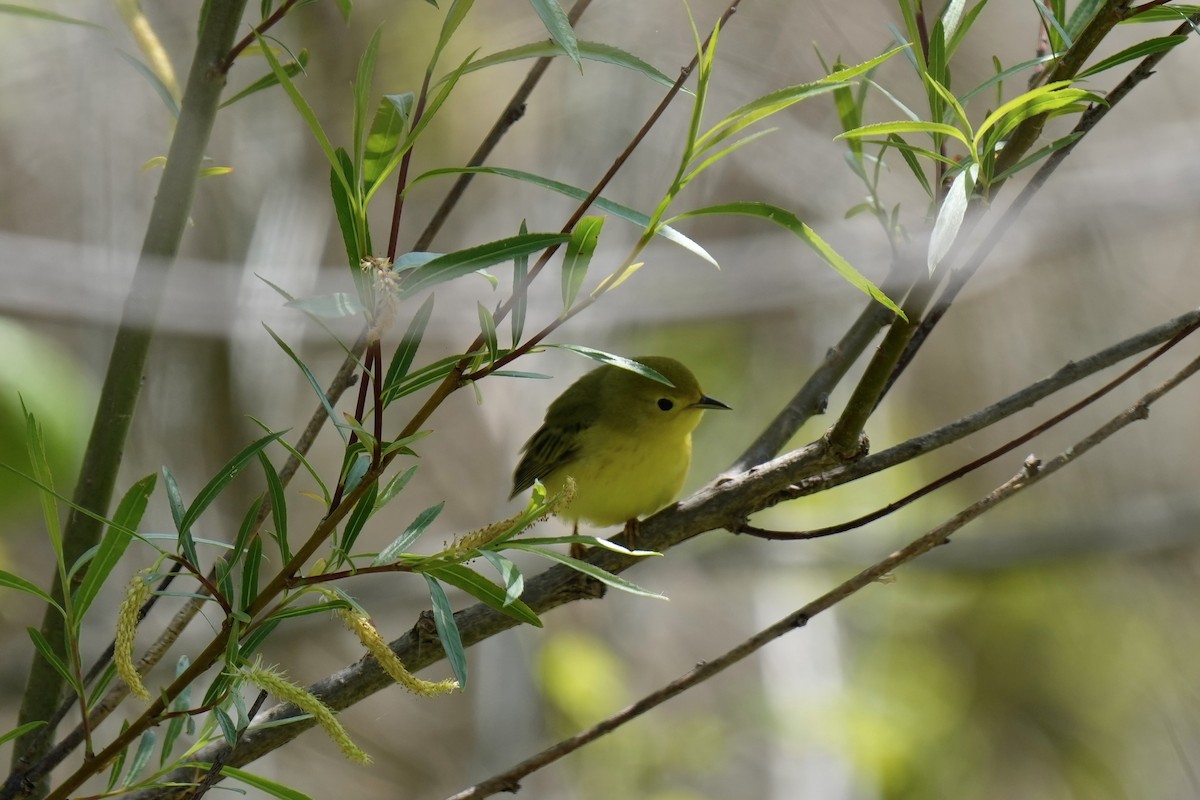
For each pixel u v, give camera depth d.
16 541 12.87
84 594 3.91
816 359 15.12
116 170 12.69
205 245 13.26
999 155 4.95
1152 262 15.38
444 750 14.46
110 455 5.09
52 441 7.88
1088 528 14.34
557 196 13.84
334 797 13.84
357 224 3.62
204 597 3.92
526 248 3.58
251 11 12.99
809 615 5.05
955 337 16.08
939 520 14.70
